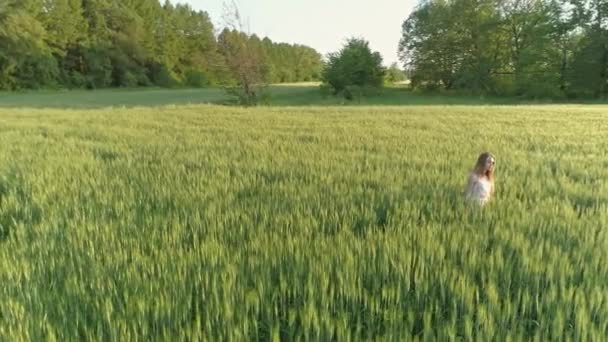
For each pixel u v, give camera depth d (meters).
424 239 4.42
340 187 7.23
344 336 2.76
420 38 87.12
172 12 125.94
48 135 15.19
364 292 3.29
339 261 3.96
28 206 6.03
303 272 3.79
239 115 26.19
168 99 65.19
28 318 3.00
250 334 2.98
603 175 8.37
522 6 72.62
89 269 3.88
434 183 7.68
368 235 4.61
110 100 61.53
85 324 2.91
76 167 8.96
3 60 73.12
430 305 3.11
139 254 4.14
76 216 5.54
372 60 77.50
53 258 4.06
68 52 94.25
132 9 111.12
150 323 3.06
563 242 4.54
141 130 17.38
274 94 77.38
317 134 15.80
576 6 63.00
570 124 20.02
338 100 69.00
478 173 5.98
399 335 2.76
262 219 5.50
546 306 3.17
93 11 99.75
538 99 64.50
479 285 3.65
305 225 5.08
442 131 17.16
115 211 5.93
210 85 118.19
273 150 11.73
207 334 2.88
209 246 4.32
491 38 75.19
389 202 6.30
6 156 10.09
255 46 49.88
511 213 5.61
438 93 80.06
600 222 5.16
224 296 3.22
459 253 4.27
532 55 66.75
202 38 125.38
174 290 3.36
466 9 78.69
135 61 108.19
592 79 61.25
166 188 7.09
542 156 10.79
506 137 14.99
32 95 69.06
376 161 10.07
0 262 4.04
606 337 2.78
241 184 7.37
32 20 74.06
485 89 74.81
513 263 3.92
